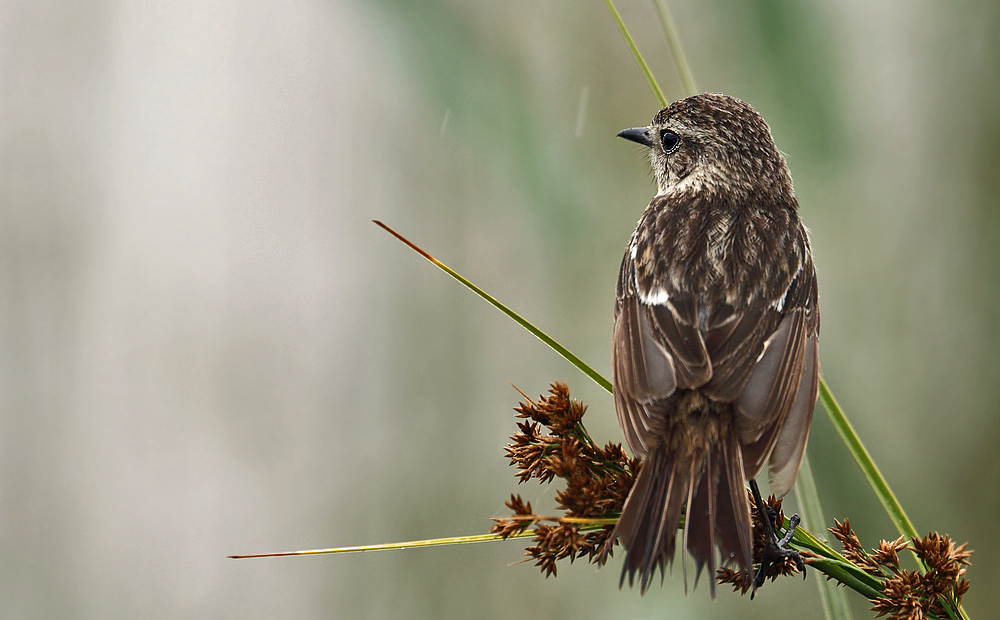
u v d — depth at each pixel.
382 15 11.09
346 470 13.45
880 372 12.18
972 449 11.89
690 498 5.53
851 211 12.15
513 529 5.21
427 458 13.28
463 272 13.76
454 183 13.90
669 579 11.26
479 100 11.41
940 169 12.60
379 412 13.59
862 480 11.27
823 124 10.29
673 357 6.25
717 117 7.75
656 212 7.52
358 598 12.89
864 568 5.84
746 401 5.99
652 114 12.20
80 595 13.24
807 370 6.59
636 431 5.92
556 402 5.95
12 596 13.27
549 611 12.27
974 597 11.55
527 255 13.56
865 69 11.52
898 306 12.26
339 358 13.82
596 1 12.27
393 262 14.02
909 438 11.98
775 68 10.27
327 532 13.13
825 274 12.24
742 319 6.48
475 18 11.63
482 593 12.58
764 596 11.23
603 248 12.24
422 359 13.59
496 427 13.28
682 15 12.09
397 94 13.77
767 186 7.62
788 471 5.92
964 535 11.64
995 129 12.38
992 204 12.38
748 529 5.39
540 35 12.23
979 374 12.11
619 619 11.37
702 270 6.71
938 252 12.48
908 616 5.56
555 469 5.71
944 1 12.46
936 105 12.59
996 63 12.40
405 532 12.93
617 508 5.74
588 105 12.24
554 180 11.70
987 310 12.20
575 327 12.67
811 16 10.19
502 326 13.48
